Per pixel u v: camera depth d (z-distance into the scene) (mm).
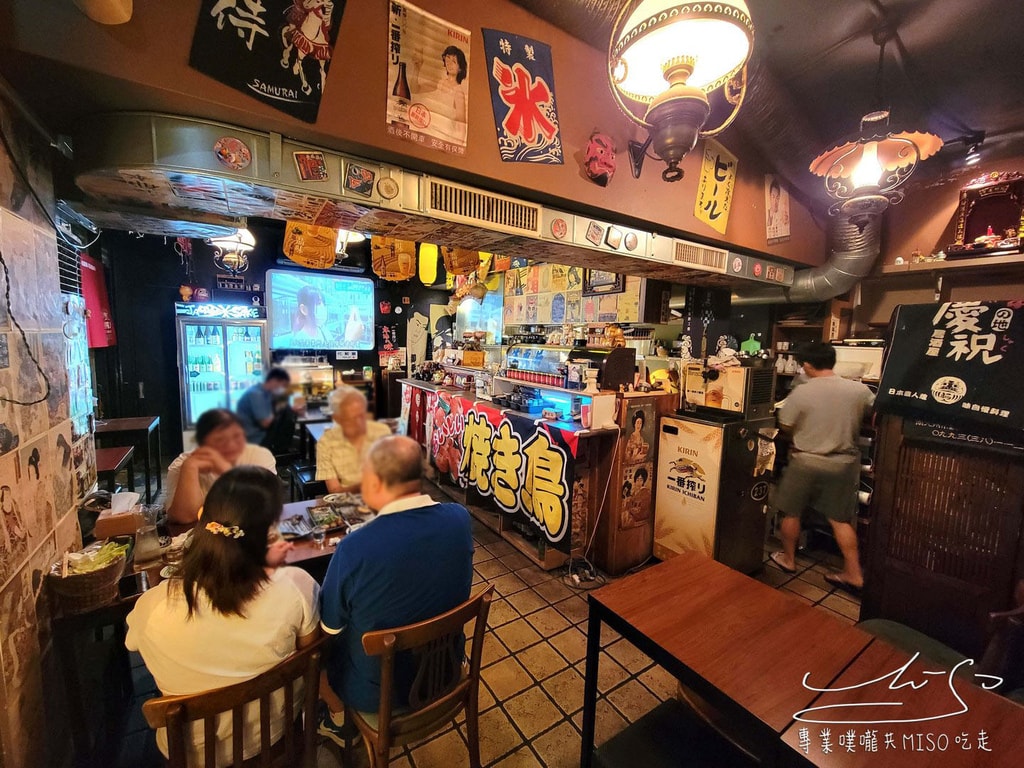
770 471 2949
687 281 3412
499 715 1812
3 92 1201
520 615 2455
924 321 1923
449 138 1757
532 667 2068
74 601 1355
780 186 3137
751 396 2764
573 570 2895
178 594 1019
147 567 1544
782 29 2086
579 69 2105
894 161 2396
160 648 1008
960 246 3004
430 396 4406
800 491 2852
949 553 1844
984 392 1710
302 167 1547
